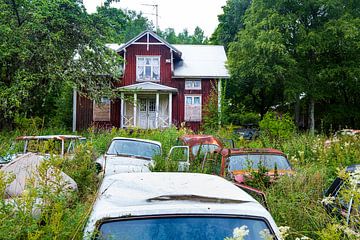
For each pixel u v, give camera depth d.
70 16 20.11
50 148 6.41
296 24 31.33
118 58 22.34
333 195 5.43
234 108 40.22
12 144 11.74
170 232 2.68
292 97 31.81
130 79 30.73
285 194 6.12
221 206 2.83
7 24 18.80
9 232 2.83
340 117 34.69
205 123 28.89
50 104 32.34
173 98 30.95
